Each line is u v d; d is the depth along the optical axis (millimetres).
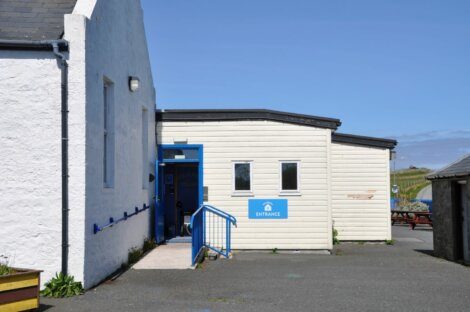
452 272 11828
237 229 16000
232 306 8156
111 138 10984
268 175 16094
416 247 18234
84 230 8969
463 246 13844
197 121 16172
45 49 8961
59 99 8984
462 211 13953
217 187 16078
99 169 9875
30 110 8992
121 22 11805
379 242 19484
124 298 8625
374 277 11016
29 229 8922
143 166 14852
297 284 10078
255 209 16047
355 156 19719
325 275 11219
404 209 32312
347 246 18531
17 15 9789
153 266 11844
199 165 16109
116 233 11188
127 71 12398
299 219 16031
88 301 8359
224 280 10422
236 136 16172
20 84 9008
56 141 8977
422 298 8867
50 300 8406
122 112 11812
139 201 13594
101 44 10086
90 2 9680
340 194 19672
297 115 16062
